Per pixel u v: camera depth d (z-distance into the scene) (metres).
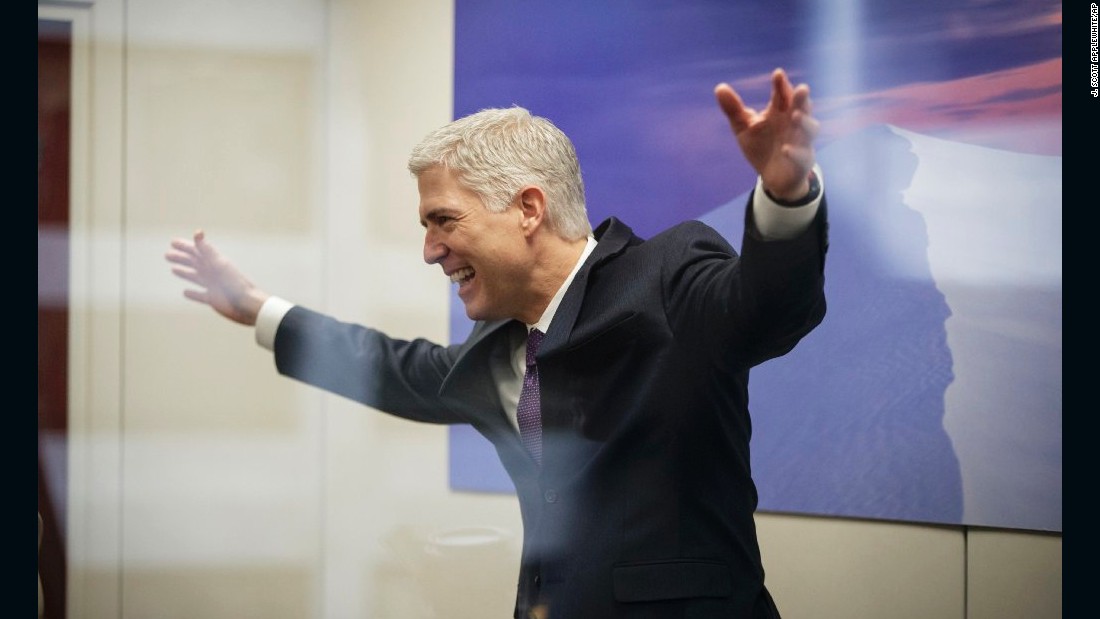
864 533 1.94
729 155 2.01
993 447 1.88
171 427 2.33
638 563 1.34
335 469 2.27
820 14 1.96
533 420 1.50
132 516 2.33
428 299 2.21
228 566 2.30
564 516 1.40
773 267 1.10
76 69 2.35
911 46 1.91
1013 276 1.86
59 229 2.35
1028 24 1.85
